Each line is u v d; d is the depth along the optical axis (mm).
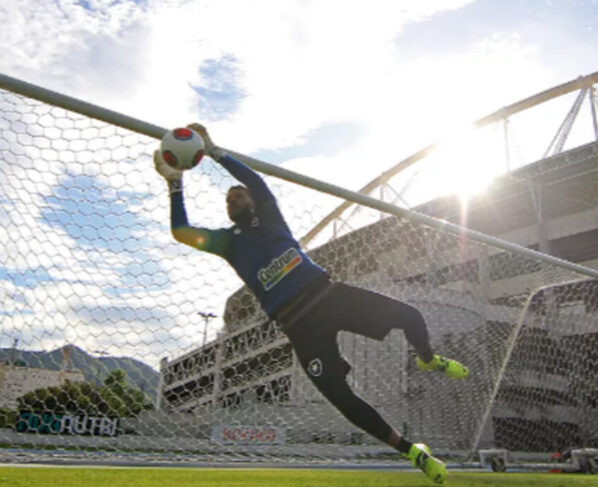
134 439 4180
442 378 7312
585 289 10602
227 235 2844
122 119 3736
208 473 3521
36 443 3691
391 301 2666
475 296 7965
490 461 6535
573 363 10422
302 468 4559
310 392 5629
